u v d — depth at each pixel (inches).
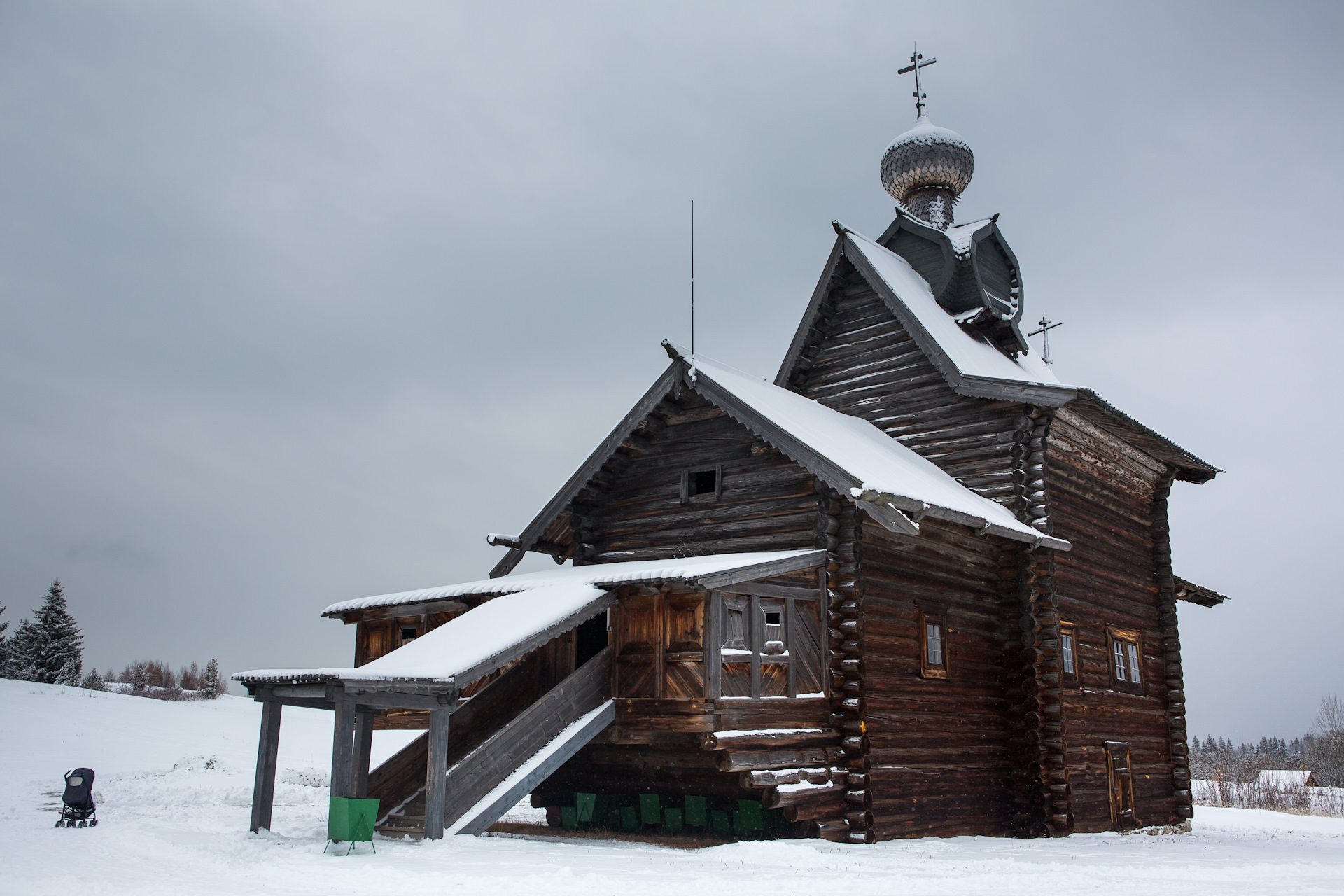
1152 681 1029.8
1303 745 4269.2
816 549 706.8
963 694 785.6
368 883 427.5
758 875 457.1
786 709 656.4
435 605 789.2
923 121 1195.3
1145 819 951.6
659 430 828.0
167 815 847.7
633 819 714.2
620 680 668.1
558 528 867.4
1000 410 879.7
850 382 988.6
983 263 1075.3
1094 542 953.5
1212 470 1101.1
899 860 549.6
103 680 3777.1
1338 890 437.4
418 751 655.8
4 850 565.6
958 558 810.2
